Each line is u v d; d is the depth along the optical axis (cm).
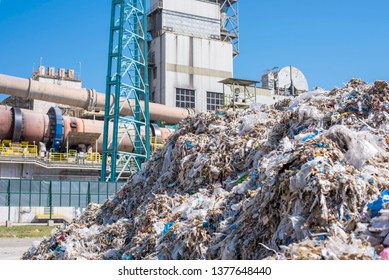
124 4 4644
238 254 814
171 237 995
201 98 6606
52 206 4316
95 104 5397
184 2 6775
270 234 786
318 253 634
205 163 1288
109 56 4628
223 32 7194
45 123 4938
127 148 5506
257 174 1052
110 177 4609
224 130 1475
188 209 1121
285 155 976
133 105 5541
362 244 644
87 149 5378
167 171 1521
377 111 1088
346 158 850
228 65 6900
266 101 6644
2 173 4791
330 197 732
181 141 1478
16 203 4194
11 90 4816
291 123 1213
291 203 762
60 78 6850
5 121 4659
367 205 714
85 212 1791
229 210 991
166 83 6378
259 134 1320
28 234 3086
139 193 1593
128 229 1314
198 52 6669
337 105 1186
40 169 5009
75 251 1270
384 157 872
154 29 6775
